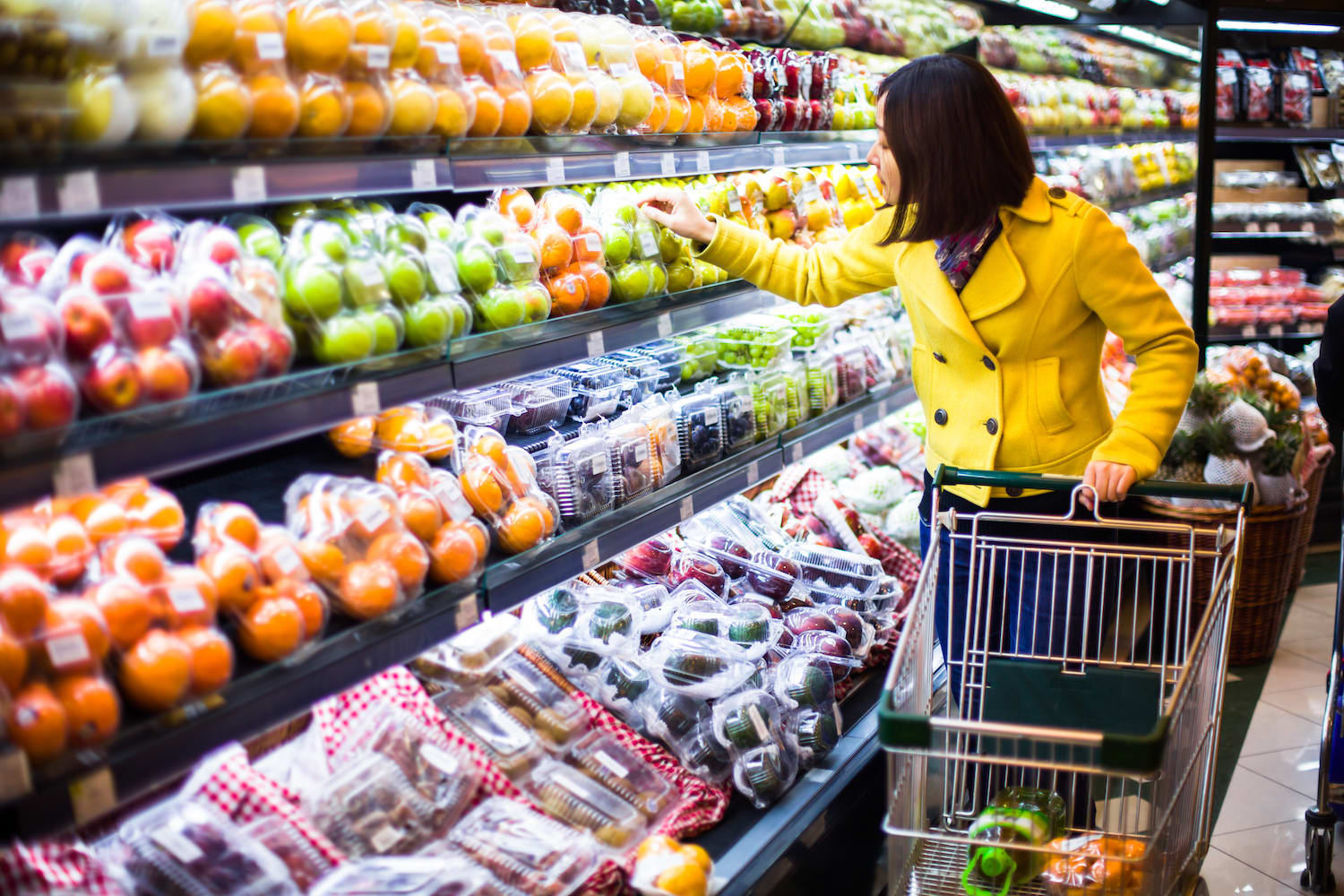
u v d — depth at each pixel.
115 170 1.38
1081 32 4.83
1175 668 1.98
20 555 1.35
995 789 2.13
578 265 2.26
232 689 1.49
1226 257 5.75
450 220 2.02
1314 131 5.46
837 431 3.17
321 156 1.67
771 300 2.88
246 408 1.51
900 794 1.75
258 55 1.56
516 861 1.76
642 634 2.47
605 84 2.26
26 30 1.28
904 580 3.23
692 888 1.77
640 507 2.35
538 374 2.63
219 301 1.51
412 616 1.77
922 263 2.24
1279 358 4.61
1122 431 2.06
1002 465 2.24
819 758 2.36
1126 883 1.76
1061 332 2.17
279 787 1.77
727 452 2.72
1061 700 1.92
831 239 3.12
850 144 3.26
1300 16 5.17
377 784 1.78
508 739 2.01
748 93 2.82
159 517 1.54
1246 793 3.07
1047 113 4.38
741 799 2.22
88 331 1.36
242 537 1.60
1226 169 5.71
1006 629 2.34
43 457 1.27
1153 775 1.46
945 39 4.15
